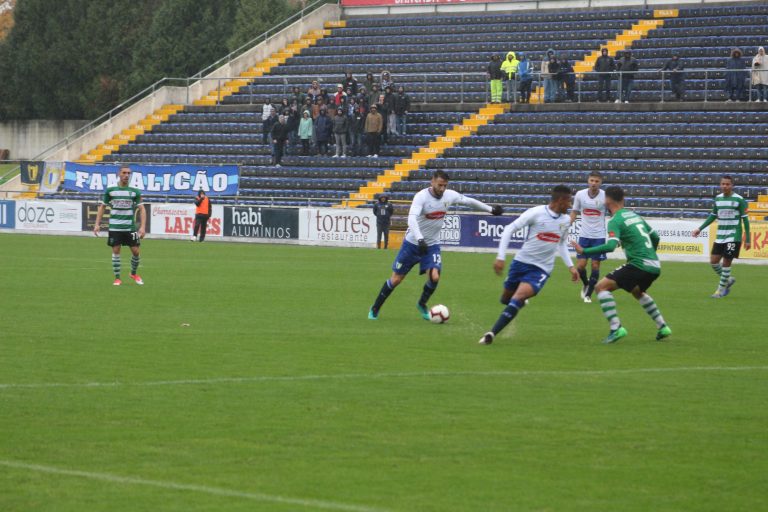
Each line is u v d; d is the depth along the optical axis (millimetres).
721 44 85312
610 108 80625
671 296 40875
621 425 17562
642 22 90562
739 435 16953
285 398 19500
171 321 30406
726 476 14641
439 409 18656
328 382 21109
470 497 13578
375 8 104812
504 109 84438
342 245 72875
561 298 39250
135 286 41094
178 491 13711
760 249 61188
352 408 18688
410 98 89688
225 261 56219
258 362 23422
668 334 27562
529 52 90375
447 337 27812
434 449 15898
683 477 14562
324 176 84250
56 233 83688
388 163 82812
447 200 30547
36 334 27328
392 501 13367
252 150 89312
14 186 92500
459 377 21797
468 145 82688
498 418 17984
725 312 35031
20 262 53156
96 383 20766
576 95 84312
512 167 79000
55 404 18797
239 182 84500
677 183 73062
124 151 94500
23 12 138625
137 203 41688
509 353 25188
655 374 22438
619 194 27078
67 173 87062
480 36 94625
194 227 76250
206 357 24016
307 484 14070
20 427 17062
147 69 129875
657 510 13180
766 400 19750
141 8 141625
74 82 137250
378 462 15172
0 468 14734
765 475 14711
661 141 76750
